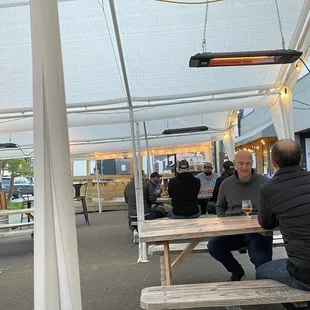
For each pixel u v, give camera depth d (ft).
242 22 13.69
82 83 16.98
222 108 20.08
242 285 8.49
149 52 14.96
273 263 8.93
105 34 13.79
